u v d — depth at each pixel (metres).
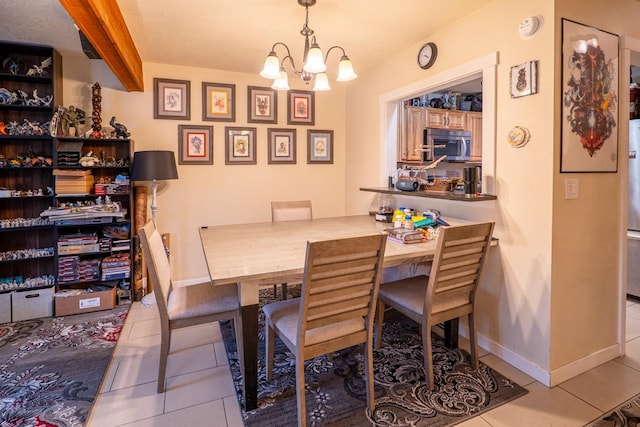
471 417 1.69
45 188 3.02
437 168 4.46
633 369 2.09
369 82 3.56
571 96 1.90
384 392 1.88
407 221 2.42
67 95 3.11
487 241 1.92
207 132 3.57
